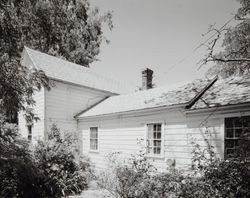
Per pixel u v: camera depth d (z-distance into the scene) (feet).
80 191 27.30
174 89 38.60
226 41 34.60
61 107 46.01
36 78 16.83
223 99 26.58
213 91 30.86
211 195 14.79
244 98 24.34
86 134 46.47
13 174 22.47
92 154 44.14
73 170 28.89
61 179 26.09
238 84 29.84
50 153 27.37
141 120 35.45
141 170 20.54
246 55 33.40
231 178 14.73
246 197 14.25
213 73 36.35
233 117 25.13
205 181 15.71
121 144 38.29
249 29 32.55
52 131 36.06
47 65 49.60
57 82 45.39
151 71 55.01
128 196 18.81
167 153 31.01
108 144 40.81
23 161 22.84
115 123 39.93
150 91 44.47
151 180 18.51
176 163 29.66
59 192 25.67
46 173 25.66
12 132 22.30
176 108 30.37
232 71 35.65
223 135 25.31
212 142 26.35
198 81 37.83
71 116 47.57
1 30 15.99
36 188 23.88
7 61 15.53
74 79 49.65
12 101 15.24
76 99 49.03
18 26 17.98
